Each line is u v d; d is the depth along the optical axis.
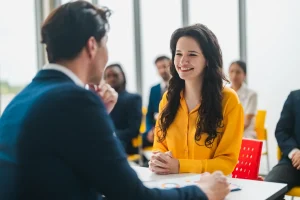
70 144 0.92
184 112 1.83
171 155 1.69
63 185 0.92
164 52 4.91
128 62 4.84
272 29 4.75
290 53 4.62
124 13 4.75
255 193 1.34
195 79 1.79
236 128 1.75
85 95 0.95
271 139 4.65
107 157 0.94
